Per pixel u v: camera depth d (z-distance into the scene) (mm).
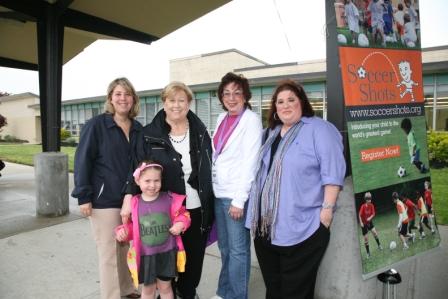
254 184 2385
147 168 2381
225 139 2562
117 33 6992
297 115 2227
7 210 6105
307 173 2145
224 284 2865
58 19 5758
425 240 2627
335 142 2123
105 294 2664
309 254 2178
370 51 2336
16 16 6461
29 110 37406
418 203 2592
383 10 2422
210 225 2727
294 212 2150
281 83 2277
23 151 21047
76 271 3672
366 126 2303
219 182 2605
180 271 2529
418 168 2605
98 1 5836
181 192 2545
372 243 2309
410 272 3465
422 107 2666
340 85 2418
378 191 2350
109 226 2639
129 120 2787
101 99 28484
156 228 2420
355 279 2576
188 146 2607
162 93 2555
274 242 2221
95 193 2619
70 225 5215
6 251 4227
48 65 5770
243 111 2596
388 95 2432
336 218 2588
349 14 2230
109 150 2605
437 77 13688
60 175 5680
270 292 2422
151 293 2535
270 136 2402
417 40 2658
